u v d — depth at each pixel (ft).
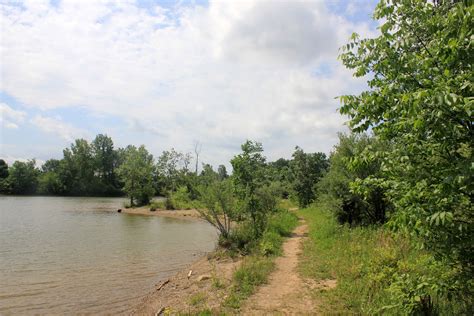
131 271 44.93
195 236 78.84
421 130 11.71
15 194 312.91
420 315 16.12
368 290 24.12
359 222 52.29
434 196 12.11
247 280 31.53
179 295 31.89
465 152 11.69
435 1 14.90
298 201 145.28
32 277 41.57
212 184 56.85
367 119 15.06
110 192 334.65
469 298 15.80
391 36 14.33
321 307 23.57
